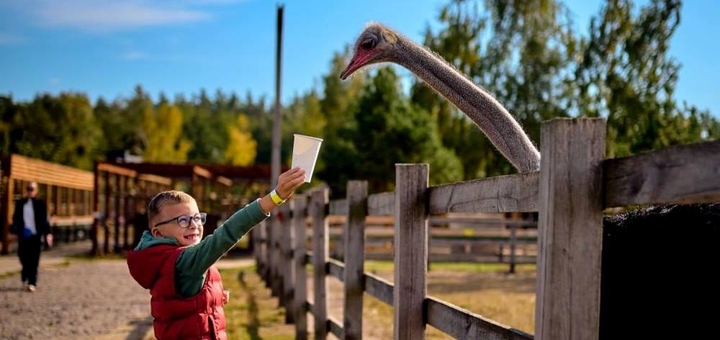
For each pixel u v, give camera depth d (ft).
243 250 75.82
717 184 5.78
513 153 12.59
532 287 44.37
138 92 311.06
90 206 97.55
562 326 7.06
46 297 37.35
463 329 10.71
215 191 92.48
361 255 18.22
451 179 78.43
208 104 425.69
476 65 77.30
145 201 72.33
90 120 184.24
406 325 12.28
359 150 82.48
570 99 70.79
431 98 83.25
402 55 14.23
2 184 64.75
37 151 157.89
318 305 22.71
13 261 56.13
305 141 9.90
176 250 9.91
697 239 8.43
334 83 140.46
